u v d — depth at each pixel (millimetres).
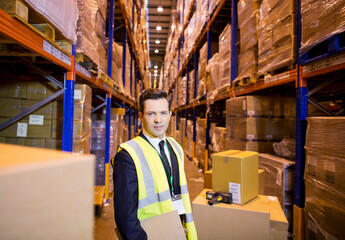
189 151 7855
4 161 245
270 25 2582
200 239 1789
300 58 2078
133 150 1152
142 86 13156
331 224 1641
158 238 1035
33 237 228
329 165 1673
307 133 1980
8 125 2115
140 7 8031
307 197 1976
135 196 1082
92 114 4426
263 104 3102
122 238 1107
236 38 3879
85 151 2406
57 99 2180
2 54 1692
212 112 6355
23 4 1228
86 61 2482
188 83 8352
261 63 2814
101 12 2959
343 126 1547
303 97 2104
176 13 10125
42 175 243
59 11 1601
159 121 1229
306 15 1942
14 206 207
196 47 6707
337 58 1675
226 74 4098
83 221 303
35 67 2000
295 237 2121
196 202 1833
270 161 2561
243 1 3408
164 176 1172
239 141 3283
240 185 1798
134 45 6688
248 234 1664
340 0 1558
